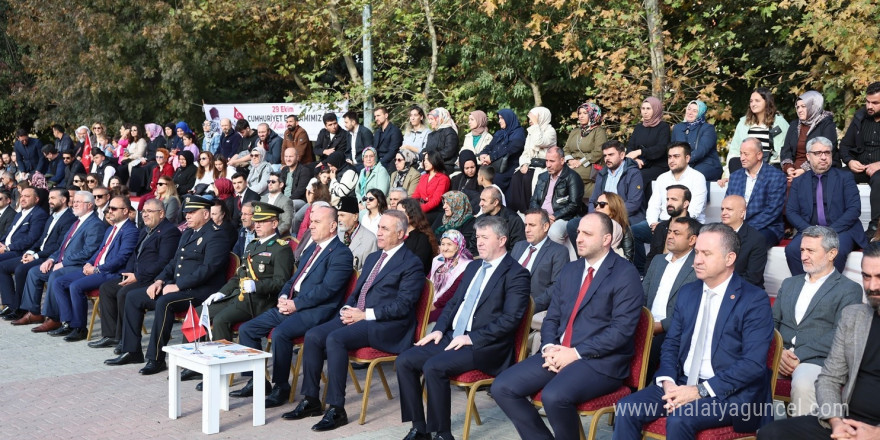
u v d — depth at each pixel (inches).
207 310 273.4
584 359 202.1
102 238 388.8
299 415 253.9
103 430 243.9
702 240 189.0
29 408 266.8
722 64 658.8
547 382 205.2
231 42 919.0
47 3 916.0
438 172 403.5
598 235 207.6
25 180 624.1
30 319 402.0
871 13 474.0
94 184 548.1
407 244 324.5
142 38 884.6
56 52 914.1
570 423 195.9
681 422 175.3
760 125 350.6
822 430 170.6
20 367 319.6
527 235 280.5
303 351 257.1
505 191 413.7
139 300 326.0
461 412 259.0
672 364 192.9
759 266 262.1
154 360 311.4
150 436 238.1
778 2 594.2
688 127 365.1
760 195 306.2
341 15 758.5
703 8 640.4
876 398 169.0
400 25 716.0
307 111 689.6
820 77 541.6
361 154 493.7
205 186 481.4
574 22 588.1
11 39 1052.5
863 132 323.6
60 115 962.7
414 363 229.8
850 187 290.5
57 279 373.4
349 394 281.3
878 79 455.8
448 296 288.8
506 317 224.7
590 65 585.9
